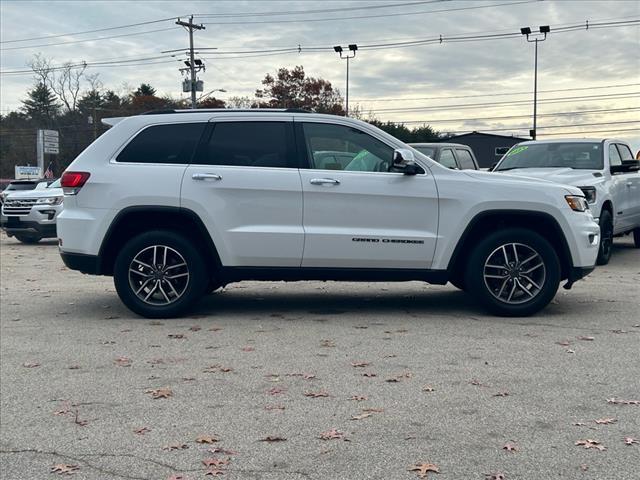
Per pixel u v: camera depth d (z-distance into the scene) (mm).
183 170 6906
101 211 6871
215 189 6840
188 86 48469
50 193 17578
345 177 6887
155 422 4277
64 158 79000
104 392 4844
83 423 4277
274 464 3672
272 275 6973
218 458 3756
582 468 3568
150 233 6961
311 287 9250
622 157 12344
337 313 7414
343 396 4691
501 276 6992
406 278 7039
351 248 6883
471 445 3867
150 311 7066
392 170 6992
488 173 7270
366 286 9336
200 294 7090
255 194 6852
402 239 6891
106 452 3859
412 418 4277
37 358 5719
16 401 4688
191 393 4797
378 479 3484
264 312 7492
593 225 7207
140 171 6914
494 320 6961
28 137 81688
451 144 14023
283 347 5969
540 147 12070
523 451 3779
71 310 7738
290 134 7039
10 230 17453
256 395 4734
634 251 13492
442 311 7477
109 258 7117
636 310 7410
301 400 4625
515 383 4922
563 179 10508
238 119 7078
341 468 3609
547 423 4172
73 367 5445
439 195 6891
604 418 4242
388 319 7074
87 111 78250
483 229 7172
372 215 6891
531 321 6895
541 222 7062
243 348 5945
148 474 3588
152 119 7098
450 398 4625
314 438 3994
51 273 11445
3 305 8109
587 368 5270
